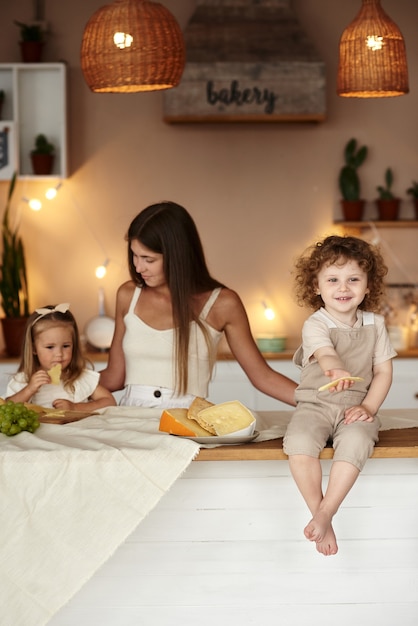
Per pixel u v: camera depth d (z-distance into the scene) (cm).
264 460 225
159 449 213
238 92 468
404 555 228
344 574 228
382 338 228
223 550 227
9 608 209
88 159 506
